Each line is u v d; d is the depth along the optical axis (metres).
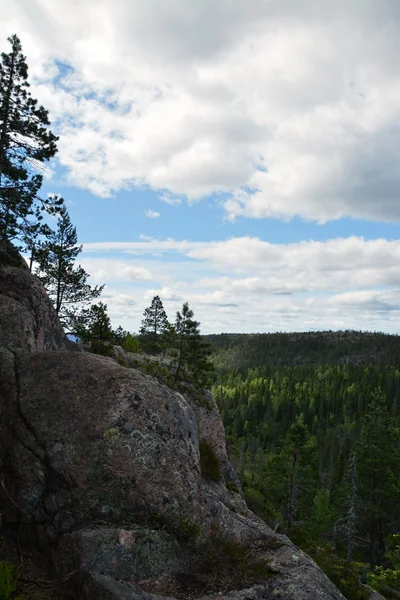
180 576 7.69
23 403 9.45
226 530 9.41
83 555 7.14
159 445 9.30
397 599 24.52
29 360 10.66
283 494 49.16
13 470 8.50
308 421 137.00
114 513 8.09
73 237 32.12
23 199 16.64
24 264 19.94
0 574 6.52
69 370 10.25
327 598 7.59
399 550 33.06
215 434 21.91
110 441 8.73
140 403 9.66
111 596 6.41
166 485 8.88
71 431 8.84
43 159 17.53
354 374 179.50
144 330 48.12
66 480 8.22
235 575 8.02
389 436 41.53
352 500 38.75
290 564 8.72
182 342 22.84
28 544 7.91
